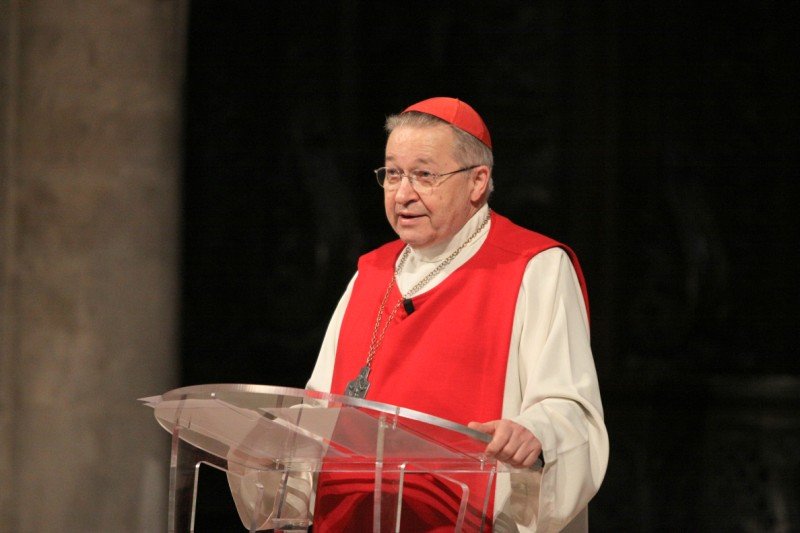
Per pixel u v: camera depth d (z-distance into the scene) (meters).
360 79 27.81
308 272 27.50
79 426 18.06
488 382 10.12
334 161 27.77
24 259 18.34
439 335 10.32
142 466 18.28
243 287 27.41
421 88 27.72
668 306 26.97
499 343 10.16
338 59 27.88
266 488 10.15
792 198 26.91
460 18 27.75
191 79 27.69
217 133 27.66
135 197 18.77
